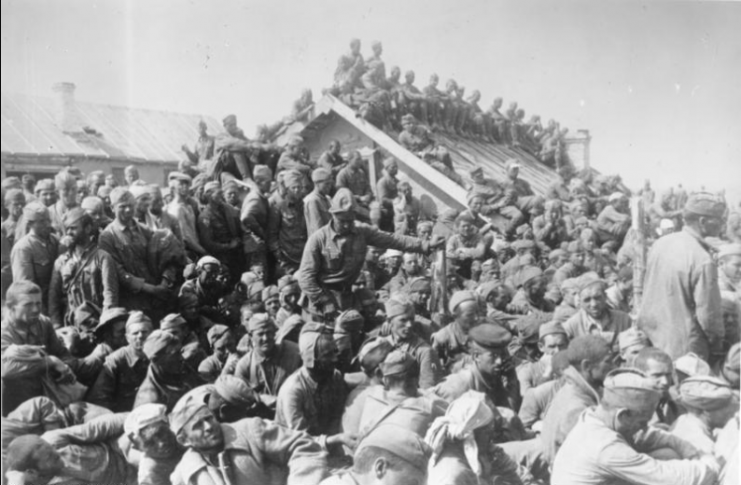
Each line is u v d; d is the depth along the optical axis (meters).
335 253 9.00
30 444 7.86
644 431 9.12
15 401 8.00
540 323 9.69
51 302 8.28
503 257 9.85
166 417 8.22
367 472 8.66
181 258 8.67
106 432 8.14
